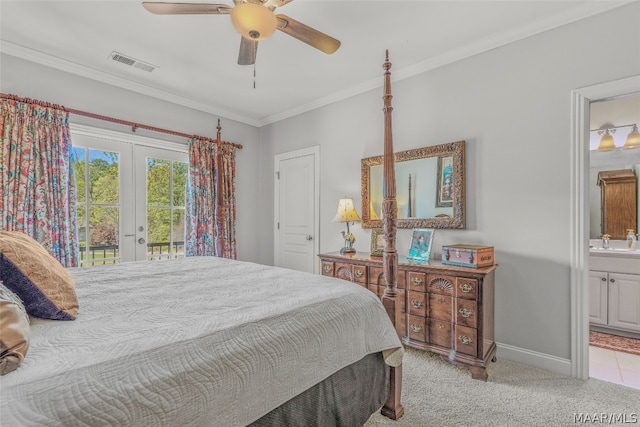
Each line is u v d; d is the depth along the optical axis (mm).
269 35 1589
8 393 670
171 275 1899
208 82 3285
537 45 2340
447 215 2742
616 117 3152
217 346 971
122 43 2559
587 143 2168
